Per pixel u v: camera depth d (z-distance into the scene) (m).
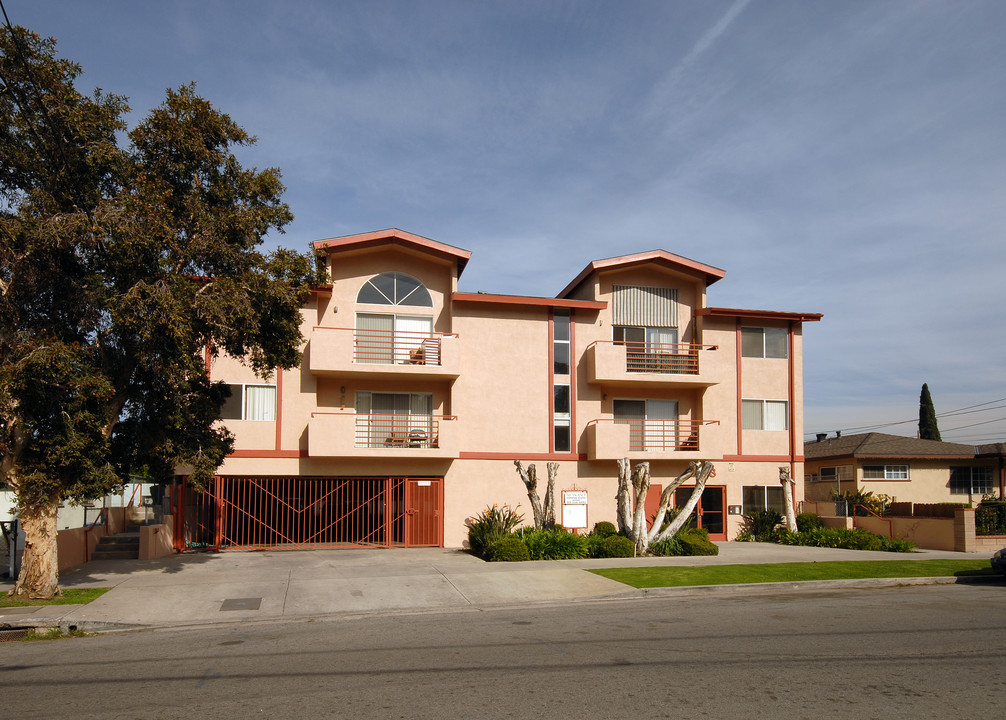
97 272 14.53
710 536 27.88
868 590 16.67
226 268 15.62
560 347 27.11
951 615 13.01
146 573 17.81
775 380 29.12
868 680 8.53
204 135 15.47
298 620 13.38
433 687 8.30
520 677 8.70
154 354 14.39
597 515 26.61
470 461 25.56
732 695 7.91
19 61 13.42
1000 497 34.31
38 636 12.09
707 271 28.09
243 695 8.08
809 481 38.09
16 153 13.86
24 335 13.61
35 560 14.36
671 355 28.06
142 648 10.89
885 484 34.12
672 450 27.41
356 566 19.08
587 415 27.02
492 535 21.56
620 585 16.25
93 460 14.13
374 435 24.95
